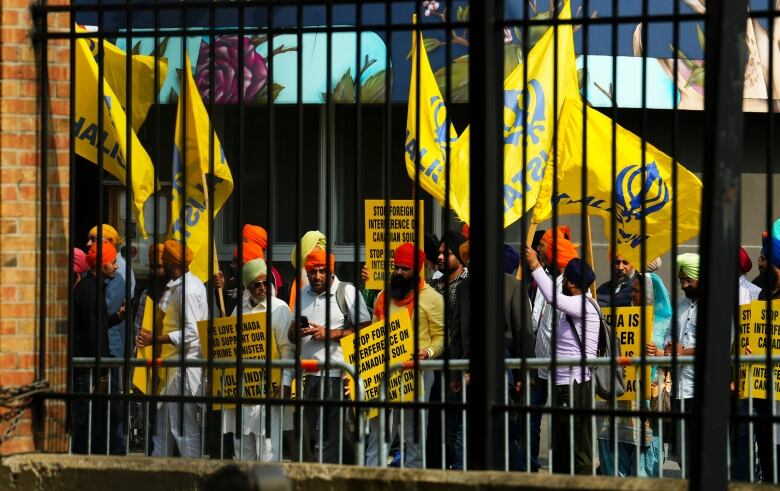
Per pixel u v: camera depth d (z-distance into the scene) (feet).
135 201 91.66
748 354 82.33
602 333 86.74
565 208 93.25
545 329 87.66
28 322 63.52
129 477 60.49
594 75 116.57
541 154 91.04
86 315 92.68
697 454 48.96
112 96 90.22
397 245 98.63
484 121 57.82
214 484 36.47
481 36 57.93
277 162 124.98
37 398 63.31
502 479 55.98
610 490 54.49
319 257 87.66
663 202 92.32
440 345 88.43
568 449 84.02
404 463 85.30
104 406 86.22
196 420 84.48
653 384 88.99
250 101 116.57
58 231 65.21
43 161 63.05
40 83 63.77
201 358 79.51
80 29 90.43
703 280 48.98
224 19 116.37
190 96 90.07
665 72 117.91
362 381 79.00
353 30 60.23
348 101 116.98
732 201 48.83
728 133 48.80
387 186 59.72
